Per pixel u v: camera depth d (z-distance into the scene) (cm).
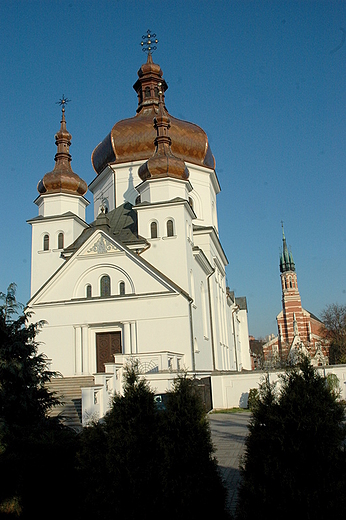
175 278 3656
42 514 1157
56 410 2522
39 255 4103
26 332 1712
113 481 995
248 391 3497
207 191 4916
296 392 944
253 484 919
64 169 4366
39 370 1698
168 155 4034
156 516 952
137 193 4688
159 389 2739
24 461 1180
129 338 3481
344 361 4934
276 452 926
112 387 2594
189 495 938
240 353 7419
